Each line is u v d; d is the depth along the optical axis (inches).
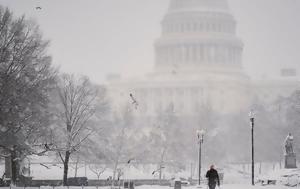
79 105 4840.1
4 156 4190.5
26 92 3870.6
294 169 4896.7
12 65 3833.7
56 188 4052.7
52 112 4638.3
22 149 4106.8
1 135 3821.4
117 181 5103.3
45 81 4067.4
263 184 4333.2
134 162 6412.4
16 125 3907.5
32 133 4188.0
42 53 4244.6
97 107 5177.2
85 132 5004.9
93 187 4252.0
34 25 4441.4
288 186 4042.8
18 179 4429.1
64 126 4795.8
